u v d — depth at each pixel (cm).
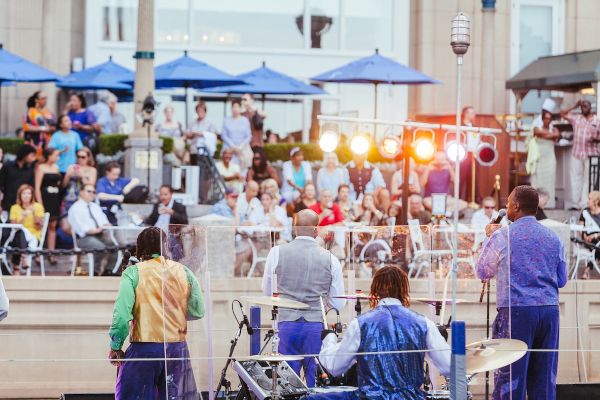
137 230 2198
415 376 1155
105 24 3394
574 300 1781
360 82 2972
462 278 1434
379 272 1187
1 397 1675
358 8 3550
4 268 2044
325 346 1189
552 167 2834
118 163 2645
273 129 3456
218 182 2608
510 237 1375
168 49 3431
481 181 2845
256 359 1241
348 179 2494
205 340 1354
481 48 3500
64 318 1688
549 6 3578
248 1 3488
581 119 2839
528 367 1380
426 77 2911
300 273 1435
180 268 1323
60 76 3036
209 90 3047
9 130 3294
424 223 2272
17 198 2191
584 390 1686
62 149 2556
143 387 1298
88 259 2145
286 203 2486
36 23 3338
